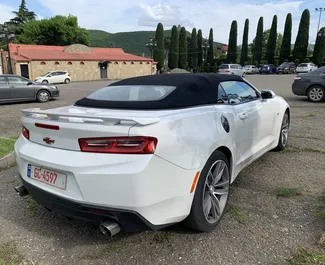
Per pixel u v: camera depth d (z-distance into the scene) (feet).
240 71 109.91
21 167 8.73
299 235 8.33
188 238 8.38
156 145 6.95
